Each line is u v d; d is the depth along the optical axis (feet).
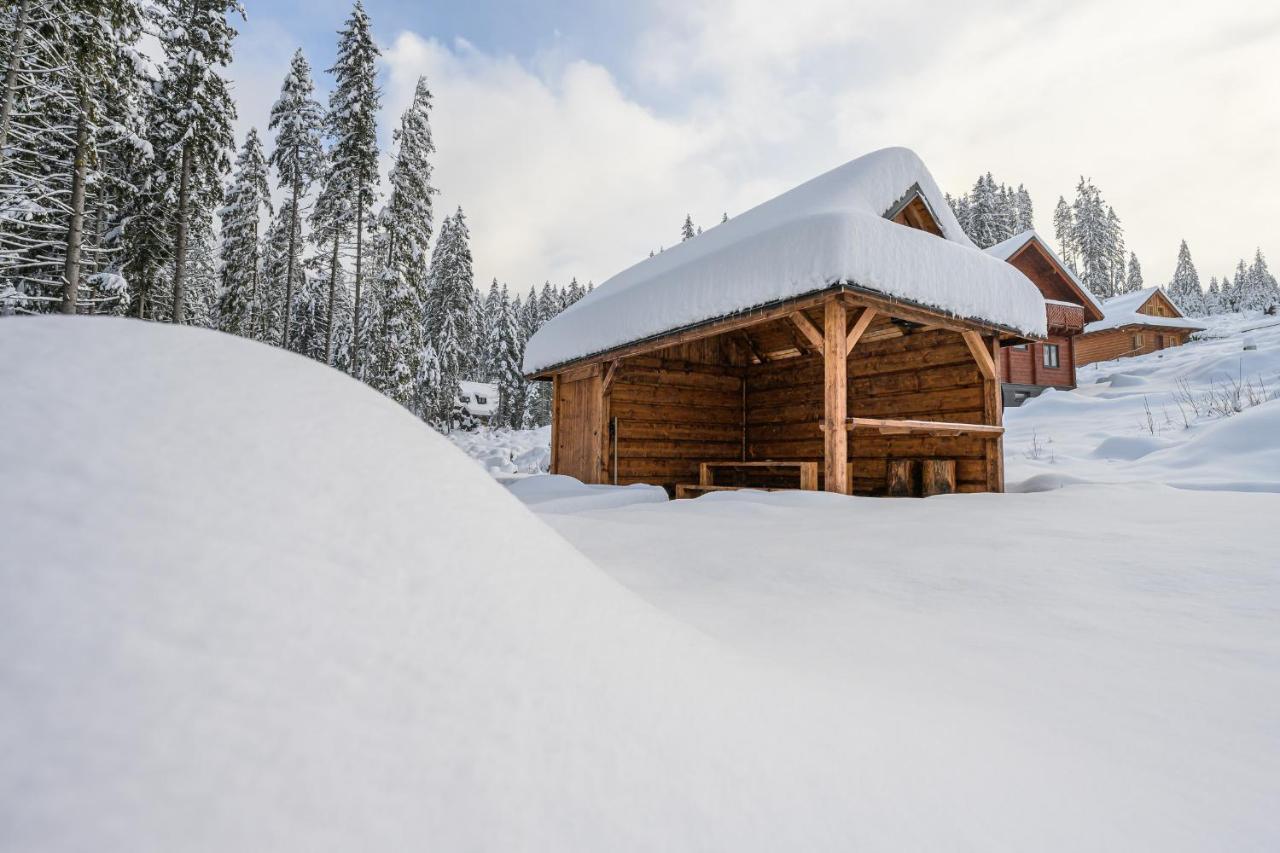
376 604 2.65
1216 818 3.34
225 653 2.16
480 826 2.11
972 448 24.23
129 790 1.71
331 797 1.97
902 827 2.83
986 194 130.41
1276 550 9.40
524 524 3.87
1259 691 5.18
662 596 8.17
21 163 39.34
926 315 21.01
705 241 30.37
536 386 138.00
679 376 34.17
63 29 35.06
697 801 2.58
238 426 3.02
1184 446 27.63
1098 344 101.35
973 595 8.19
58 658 1.90
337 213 76.02
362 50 73.00
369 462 3.32
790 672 4.67
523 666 2.83
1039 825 3.10
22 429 2.46
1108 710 4.76
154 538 2.34
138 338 3.28
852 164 24.04
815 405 31.89
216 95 56.13
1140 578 8.61
